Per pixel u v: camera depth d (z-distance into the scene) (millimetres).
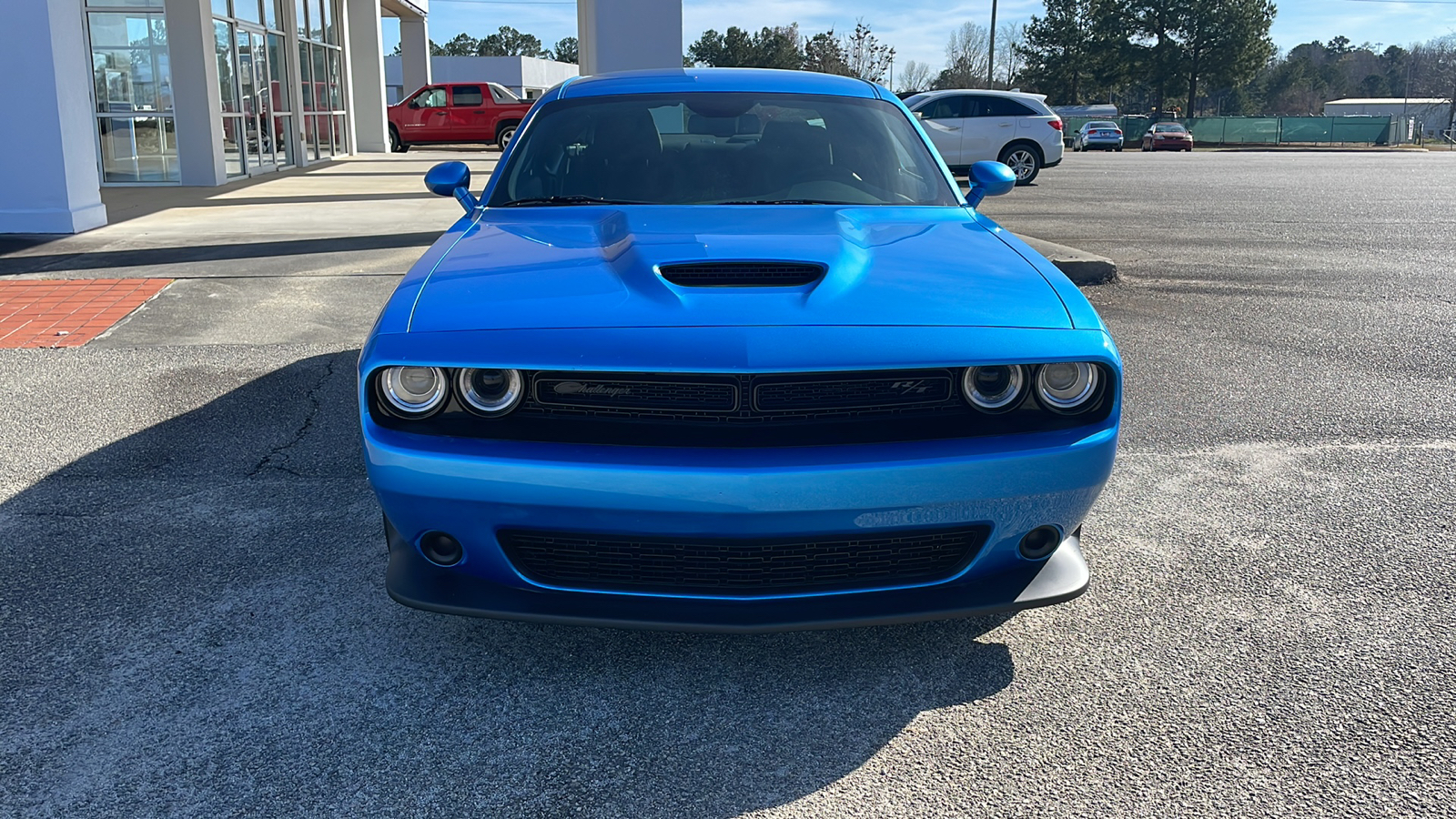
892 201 3201
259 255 7926
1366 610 2666
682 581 2174
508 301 2207
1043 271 2457
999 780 1991
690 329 2064
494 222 2963
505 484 2033
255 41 15875
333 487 3504
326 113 20219
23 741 2098
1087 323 2211
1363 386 4801
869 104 3660
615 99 3578
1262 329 5961
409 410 2107
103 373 4863
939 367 2057
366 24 22641
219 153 14055
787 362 2002
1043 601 2244
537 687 2309
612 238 2668
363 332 5641
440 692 2289
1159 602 2707
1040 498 2135
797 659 2430
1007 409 2139
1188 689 2303
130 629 2551
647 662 2410
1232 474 3668
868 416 2100
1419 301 6746
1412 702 2244
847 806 1920
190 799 1931
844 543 2119
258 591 2756
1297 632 2549
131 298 6375
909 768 2029
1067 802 1926
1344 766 2023
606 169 3295
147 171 13836
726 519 2021
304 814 1894
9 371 4891
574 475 2004
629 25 9953
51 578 2822
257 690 2289
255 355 5184
